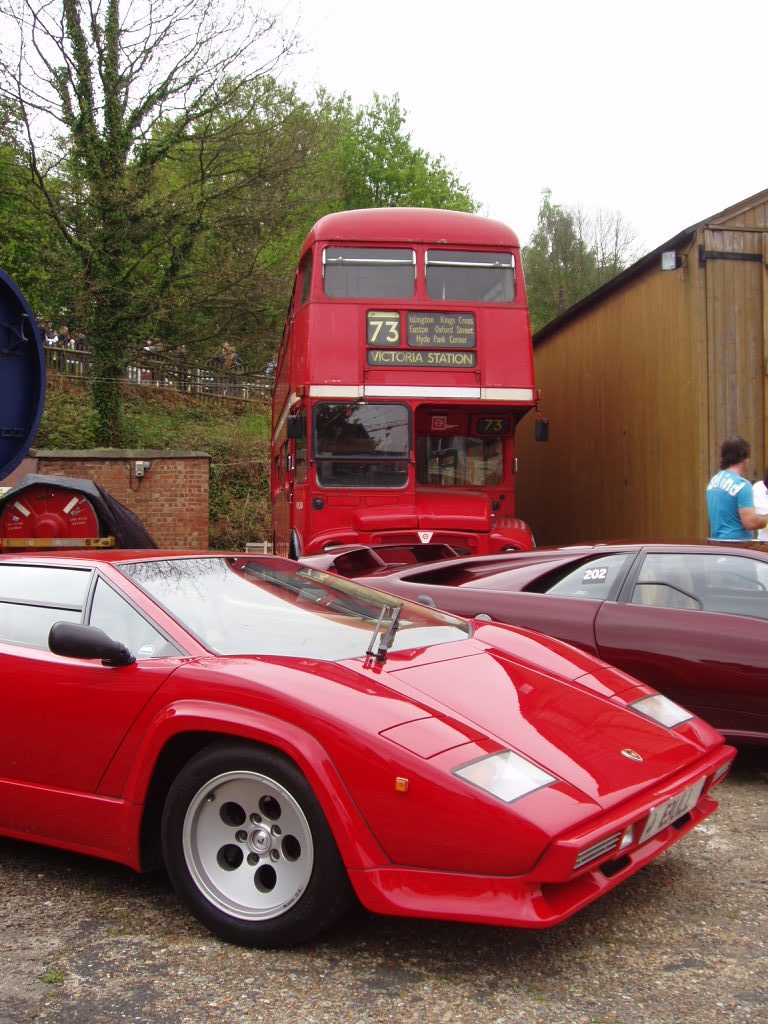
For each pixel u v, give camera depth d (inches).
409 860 111.2
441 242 390.3
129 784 130.7
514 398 385.1
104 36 775.7
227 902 122.4
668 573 211.9
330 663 132.0
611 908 134.0
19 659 145.6
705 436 406.0
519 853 107.0
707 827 170.9
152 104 796.6
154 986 111.8
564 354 579.8
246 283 880.9
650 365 455.2
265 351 1010.1
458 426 399.9
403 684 129.6
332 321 383.6
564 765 120.0
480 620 181.8
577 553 225.0
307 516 383.2
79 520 384.2
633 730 137.3
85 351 1012.5
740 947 121.8
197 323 944.9
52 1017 104.7
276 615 150.0
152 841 133.6
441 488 396.2
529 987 111.4
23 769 142.9
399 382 383.6
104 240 814.5
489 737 121.0
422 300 386.3
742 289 412.8
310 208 944.9
